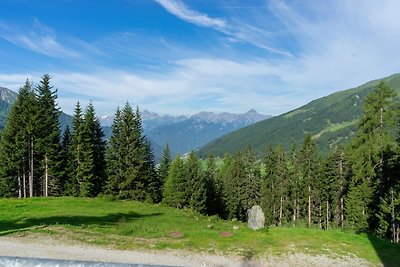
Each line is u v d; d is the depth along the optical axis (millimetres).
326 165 82500
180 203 80188
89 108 69688
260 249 25344
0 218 31953
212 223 38125
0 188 63531
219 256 23656
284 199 87125
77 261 2236
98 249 23547
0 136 65750
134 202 51656
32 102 63688
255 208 32438
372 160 49688
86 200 48688
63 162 67688
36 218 32438
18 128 63156
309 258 23984
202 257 23281
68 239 25359
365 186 51281
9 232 26219
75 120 67938
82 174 67312
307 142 80312
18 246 22812
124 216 37812
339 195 74438
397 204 47875
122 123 70938
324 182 81500
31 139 63188
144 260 21922
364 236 30344
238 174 97438
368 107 48844
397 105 47938
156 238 27297
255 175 103875
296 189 86000
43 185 67938
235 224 39594
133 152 69812
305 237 28859
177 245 25484
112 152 70250
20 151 61969
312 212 84000
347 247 26781
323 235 29625
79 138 67125
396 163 48906
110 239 26109
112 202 49344
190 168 80812
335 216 81062
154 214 41469
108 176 70625
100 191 70938
